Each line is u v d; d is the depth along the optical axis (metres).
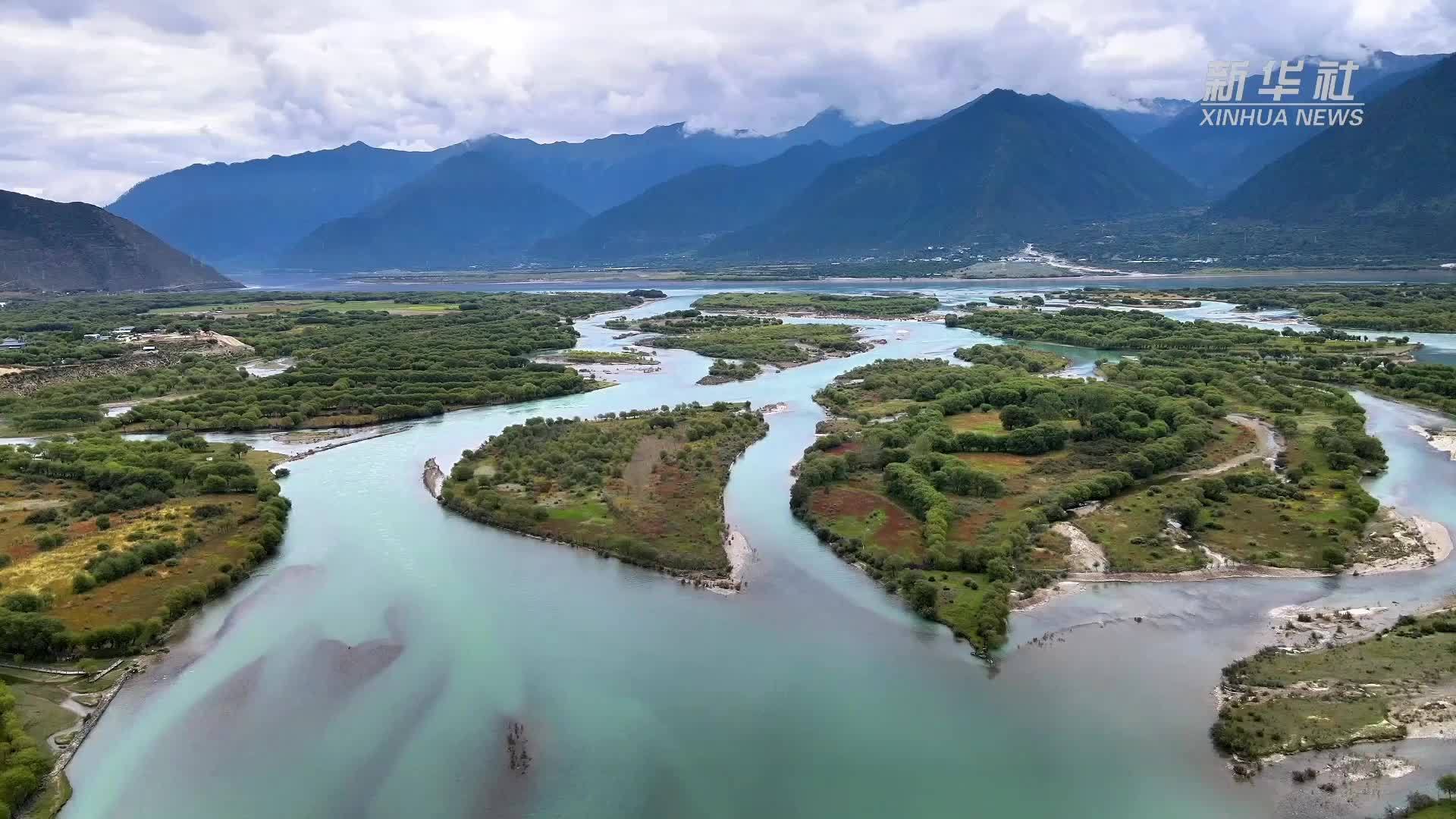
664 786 88.69
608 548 142.12
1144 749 90.81
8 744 92.06
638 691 104.19
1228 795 83.62
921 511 148.12
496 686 105.62
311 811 86.06
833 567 135.38
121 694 105.50
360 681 107.44
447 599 127.75
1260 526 143.25
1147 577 127.44
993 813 83.62
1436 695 94.12
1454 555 131.75
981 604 118.88
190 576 131.75
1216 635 111.75
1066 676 103.88
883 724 96.88
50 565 132.12
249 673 109.44
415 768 91.88
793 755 92.62
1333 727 90.38
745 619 120.12
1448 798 79.44
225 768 92.25
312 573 137.62
